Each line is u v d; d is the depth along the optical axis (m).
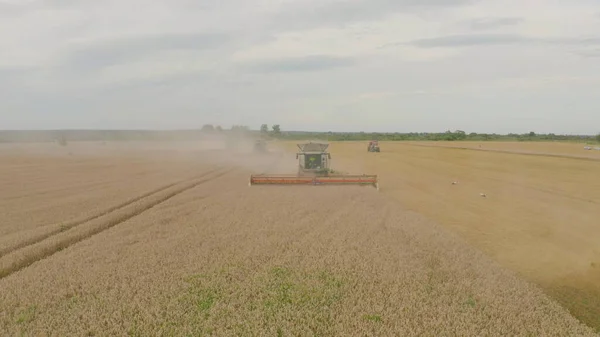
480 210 17.91
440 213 17.23
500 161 43.81
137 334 7.20
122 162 43.56
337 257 10.97
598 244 12.73
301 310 8.04
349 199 20.09
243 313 7.88
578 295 9.12
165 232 13.88
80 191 23.03
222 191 22.95
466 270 10.12
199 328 7.41
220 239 12.94
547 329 7.43
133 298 8.62
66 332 7.25
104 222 15.16
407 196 21.67
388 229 14.21
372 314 7.88
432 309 8.09
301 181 23.66
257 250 11.73
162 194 21.84
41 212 17.02
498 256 11.62
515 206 18.83
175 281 9.44
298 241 12.72
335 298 8.60
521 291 8.96
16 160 46.00
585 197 21.25
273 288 9.03
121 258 11.08
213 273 9.92
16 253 11.41
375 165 39.06
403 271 10.05
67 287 9.21
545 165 39.09
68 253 11.62
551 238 13.39
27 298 8.57
